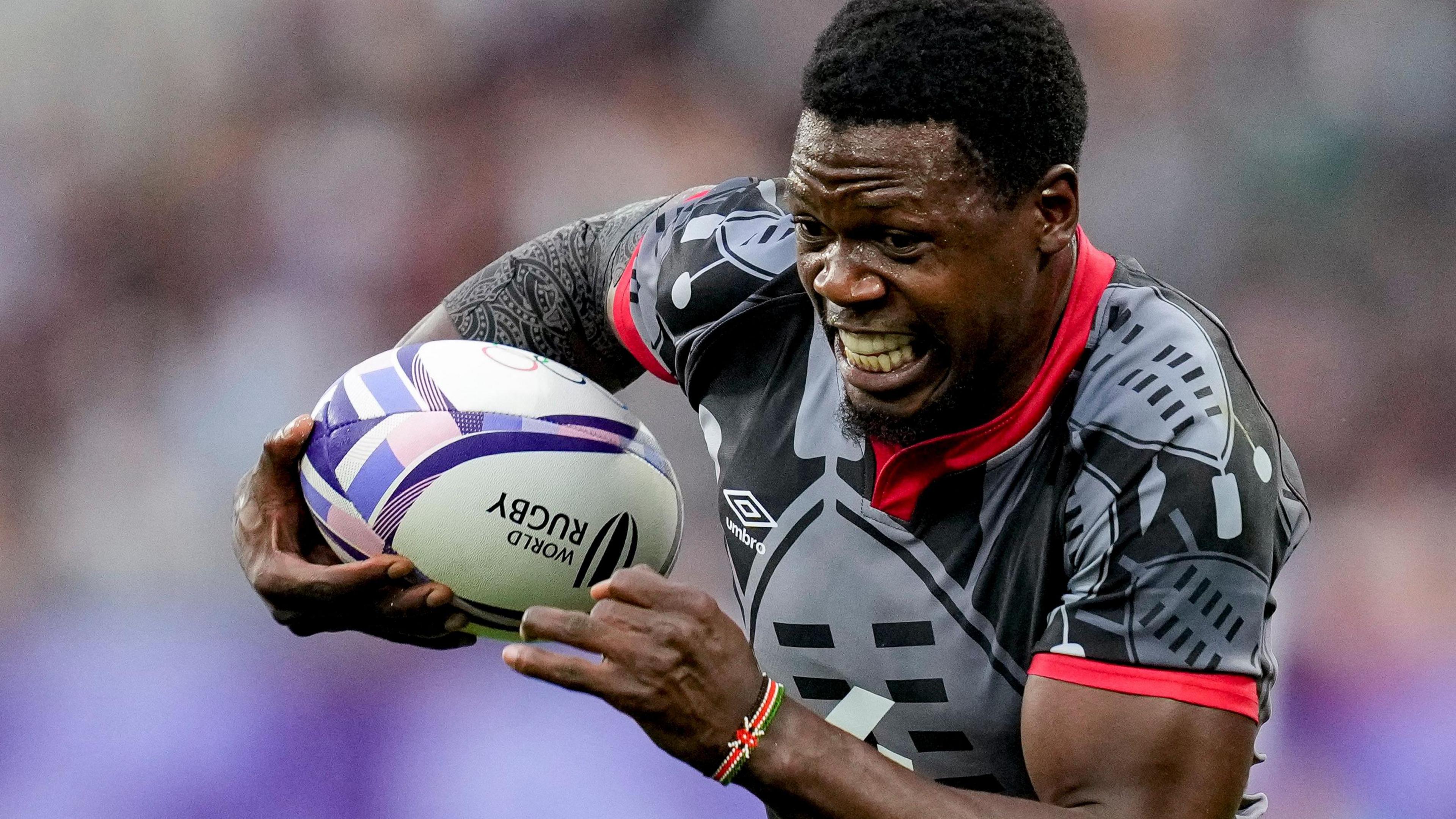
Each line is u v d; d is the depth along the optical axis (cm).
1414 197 3061
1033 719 791
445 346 960
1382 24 3102
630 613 741
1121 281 847
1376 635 2470
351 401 938
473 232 3116
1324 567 2638
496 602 927
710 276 961
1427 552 2664
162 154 3166
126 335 3042
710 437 962
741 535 928
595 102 3198
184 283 3084
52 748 2234
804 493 895
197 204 3130
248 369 3002
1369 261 3022
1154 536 774
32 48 3206
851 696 906
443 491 907
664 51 3225
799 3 3209
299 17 3234
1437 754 2255
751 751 752
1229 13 3155
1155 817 766
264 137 3189
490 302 1099
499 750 2073
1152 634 775
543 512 916
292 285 3083
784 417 914
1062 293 825
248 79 3222
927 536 855
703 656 742
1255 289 3041
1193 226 3080
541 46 3219
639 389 2494
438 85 3200
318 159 3153
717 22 3222
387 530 912
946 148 741
